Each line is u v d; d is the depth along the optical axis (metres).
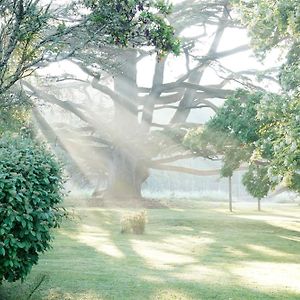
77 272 11.24
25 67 10.60
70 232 21.27
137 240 19.59
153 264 13.38
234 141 24.19
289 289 9.95
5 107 16.61
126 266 12.71
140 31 10.55
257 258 15.62
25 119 19.80
